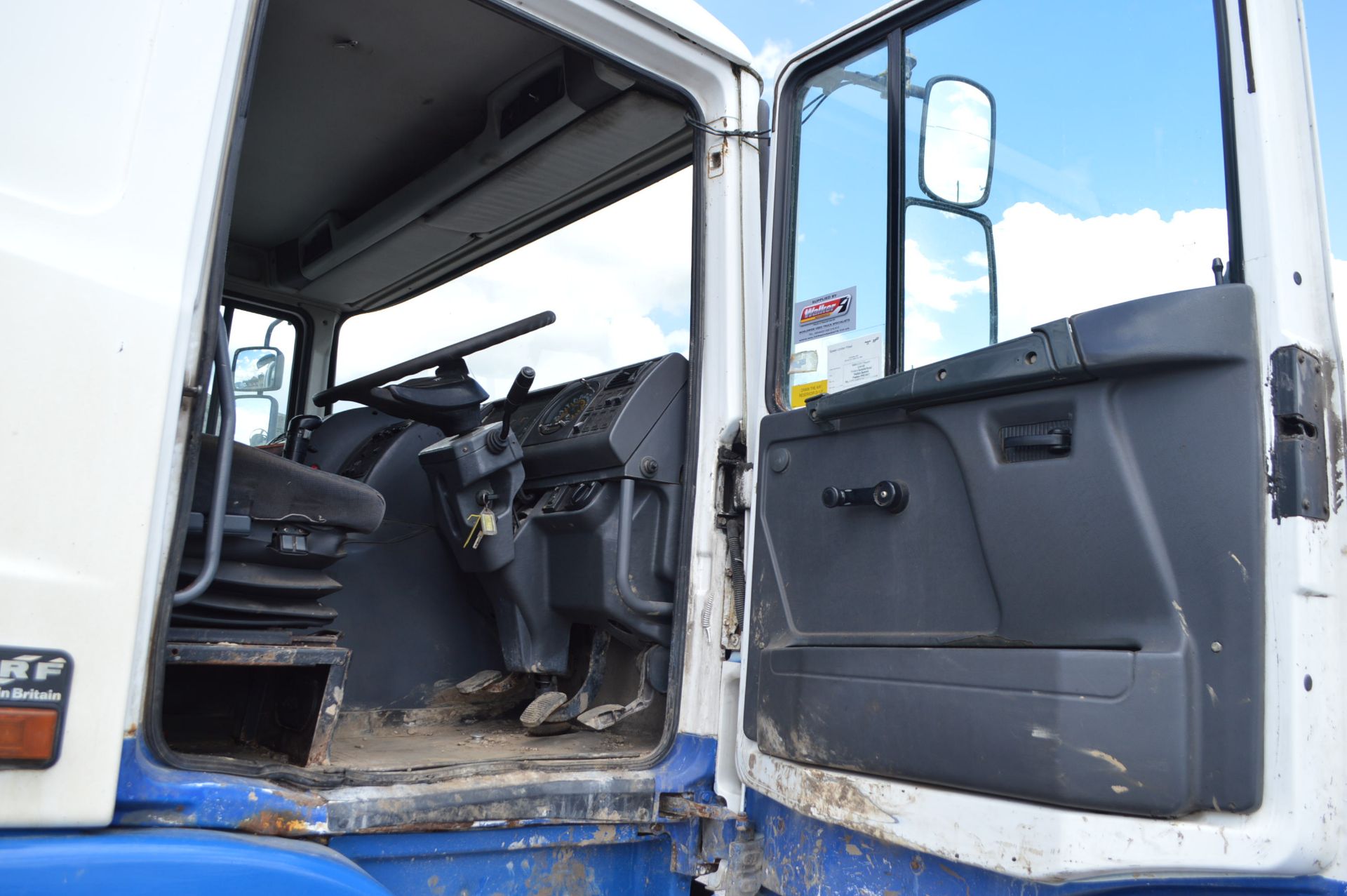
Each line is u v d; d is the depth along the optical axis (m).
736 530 1.96
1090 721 1.24
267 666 1.68
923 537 1.53
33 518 1.16
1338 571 1.18
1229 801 1.14
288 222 3.09
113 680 1.20
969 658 1.40
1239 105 1.29
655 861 1.84
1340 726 1.15
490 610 2.46
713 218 2.02
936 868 1.51
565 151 2.44
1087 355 1.29
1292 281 1.22
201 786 1.33
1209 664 1.18
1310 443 1.18
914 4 1.74
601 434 2.13
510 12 1.78
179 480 1.32
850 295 1.78
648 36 1.92
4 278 1.17
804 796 1.60
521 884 1.67
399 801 1.50
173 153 1.31
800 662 1.66
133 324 1.25
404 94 2.45
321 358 3.38
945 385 1.47
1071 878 1.26
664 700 2.15
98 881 1.14
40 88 1.24
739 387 1.97
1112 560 1.27
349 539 2.28
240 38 1.41
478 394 2.24
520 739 2.16
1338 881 1.16
